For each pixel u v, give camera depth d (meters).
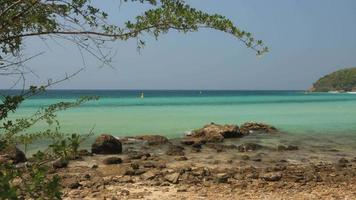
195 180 17.09
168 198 14.25
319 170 20.19
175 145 29.03
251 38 5.02
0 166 4.50
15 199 3.96
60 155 4.73
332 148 28.17
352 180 17.83
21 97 4.92
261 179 17.69
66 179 16.56
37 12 4.86
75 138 4.85
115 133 36.72
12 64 4.95
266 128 39.06
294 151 26.62
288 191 15.55
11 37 4.78
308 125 44.50
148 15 4.84
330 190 15.78
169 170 19.38
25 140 5.85
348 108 76.75
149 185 16.25
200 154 25.22
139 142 30.17
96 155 24.69
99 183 16.31
